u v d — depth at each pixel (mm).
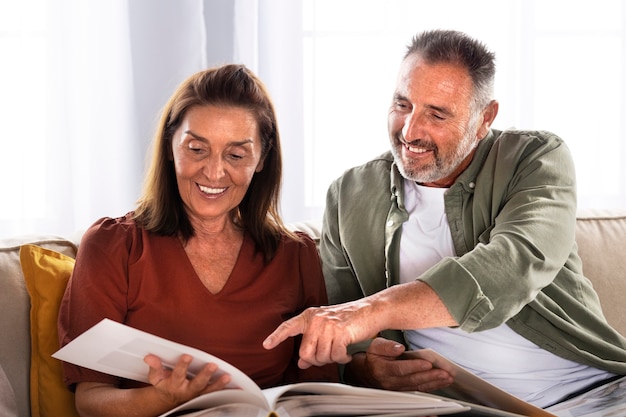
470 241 1857
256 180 1819
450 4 3074
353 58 3072
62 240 1935
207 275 1749
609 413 1646
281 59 3035
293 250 1844
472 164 1908
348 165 3104
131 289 1672
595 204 3199
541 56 3148
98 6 2943
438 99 1803
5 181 3004
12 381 1738
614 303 2146
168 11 2928
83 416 1592
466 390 1562
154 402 1474
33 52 2982
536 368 1817
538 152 1890
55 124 2961
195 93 1676
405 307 1527
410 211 1928
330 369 1825
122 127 2971
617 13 3137
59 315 1663
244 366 1712
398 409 1426
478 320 1556
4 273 1799
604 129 3176
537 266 1645
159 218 1728
